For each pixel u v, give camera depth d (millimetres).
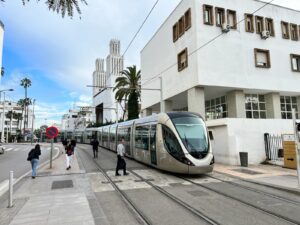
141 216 7066
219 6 23750
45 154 29875
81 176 13602
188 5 24000
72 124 126750
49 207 7680
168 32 28328
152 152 15594
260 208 7691
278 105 25562
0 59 24297
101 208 7773
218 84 22703
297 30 27125
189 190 10242
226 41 23516
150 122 16516
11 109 111438
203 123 14430
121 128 25250
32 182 12156
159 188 10586
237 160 17781
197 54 22375
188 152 12945
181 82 25172
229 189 10398
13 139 85812
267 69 24875
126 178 12898
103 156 24625
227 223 6441
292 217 6891
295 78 26094
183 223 6492
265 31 24672
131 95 36594
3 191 10359
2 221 6508
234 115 23906
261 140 18734
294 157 15656
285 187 10211
